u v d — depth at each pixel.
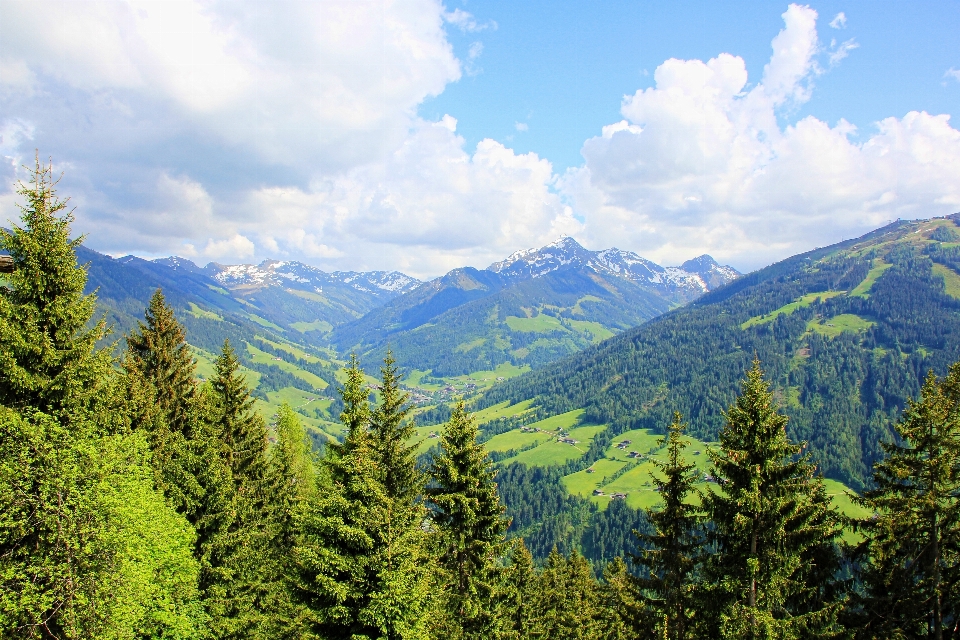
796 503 22.39
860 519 25.67
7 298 20.97
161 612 24.27
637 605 27.19
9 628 18.19
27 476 18.88
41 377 20.58
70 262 22.03
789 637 21.30
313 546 23.92
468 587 28.97
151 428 36.84
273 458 46.62
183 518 28.77
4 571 17.91
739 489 22.77
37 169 21.56
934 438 24.36
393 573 22.72
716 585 23.67
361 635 22.33
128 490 23.42
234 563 31.47
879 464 26.72
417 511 25.39
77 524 19.84
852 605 25.06
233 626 30.42
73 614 18.97
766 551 22.58
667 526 25.88
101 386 22.58
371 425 27.78
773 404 23.16
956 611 24.05
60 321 21.61
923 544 24.61
